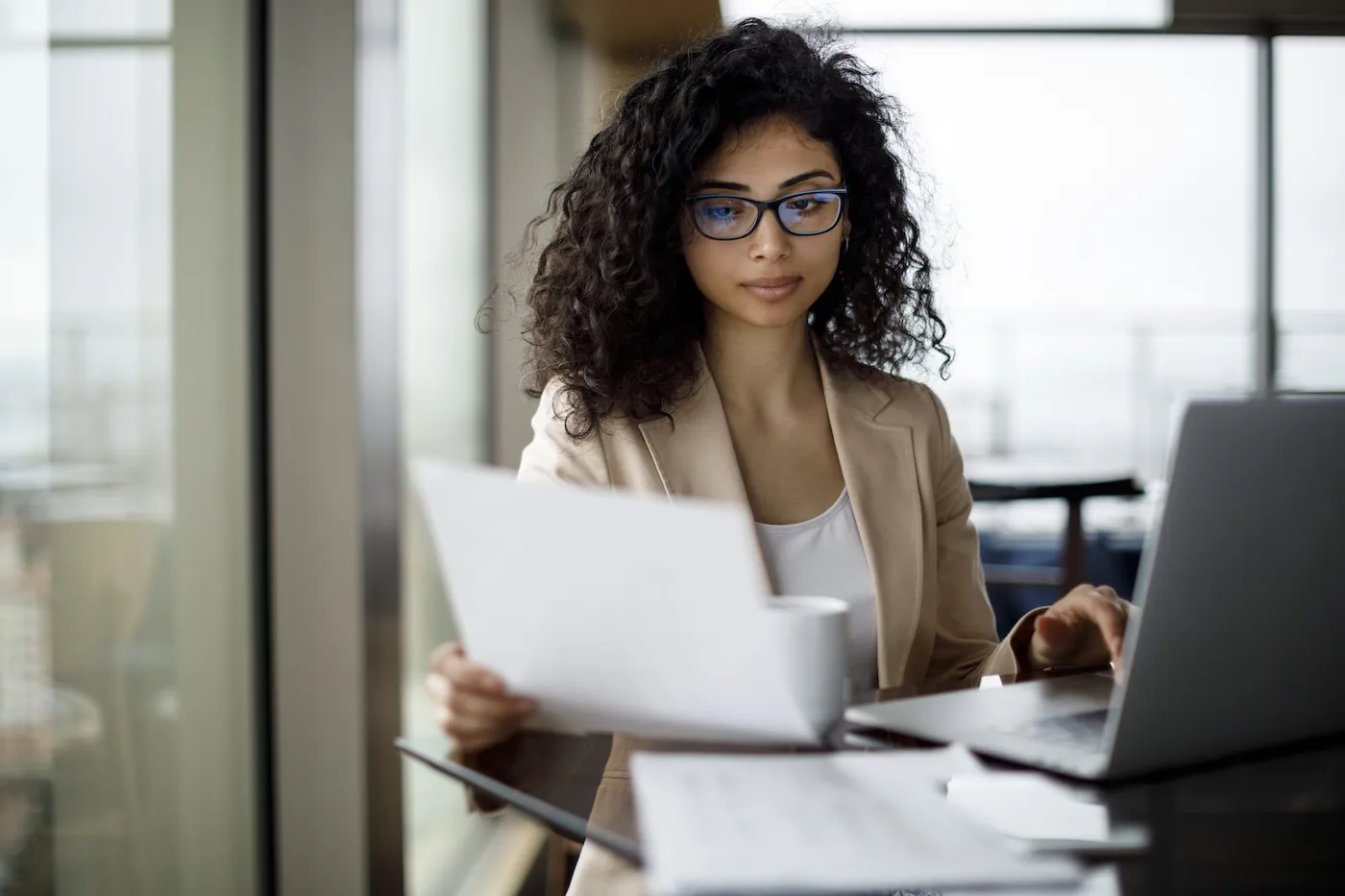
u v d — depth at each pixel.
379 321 1.89
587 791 0.82
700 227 1.33
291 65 1.79
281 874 1.82
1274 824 0.76
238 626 1.74
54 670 1.35
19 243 1.29
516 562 0.85
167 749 1.57
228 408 1.70
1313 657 0.87
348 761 1.85
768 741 0.86
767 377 1.44
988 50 4.71
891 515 1.41
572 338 1.41
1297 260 4.47
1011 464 3.47
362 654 1.85
